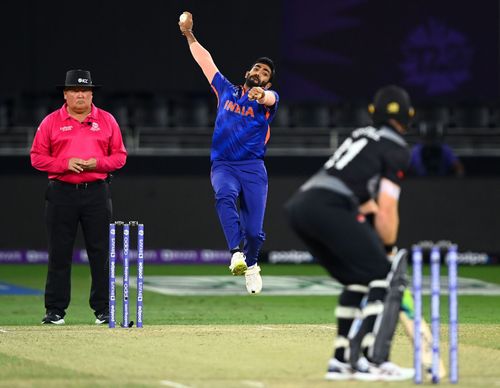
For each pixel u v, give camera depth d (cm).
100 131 3778
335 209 2548
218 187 3703
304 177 6731
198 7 6862
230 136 3719
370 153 2564
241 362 2888
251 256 3847
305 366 2822
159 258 6725
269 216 6756
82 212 3791
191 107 7244
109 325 3647
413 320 2656
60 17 6850
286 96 6925
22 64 6844
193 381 2580
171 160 6744
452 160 6825
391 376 2575
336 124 7262
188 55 6894
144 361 2900
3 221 6669
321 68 6931
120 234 6700
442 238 6738
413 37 6950
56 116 3772
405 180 6719
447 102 6994
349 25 6925
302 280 5925
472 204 6750
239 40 6875
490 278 6112
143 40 6881
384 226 2566
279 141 7138
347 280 2584
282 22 6888
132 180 6700
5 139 7006
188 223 6744
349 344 2586
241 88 3753
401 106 2608
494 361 2930
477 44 6962
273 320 4091
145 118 7206
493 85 6981
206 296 5078
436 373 2527
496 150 7175
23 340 3303
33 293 5172
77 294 5141
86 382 2558
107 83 6894
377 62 6950
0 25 6819
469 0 6956
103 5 6875
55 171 3731
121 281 5784
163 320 4038
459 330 3650
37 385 2511
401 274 2561
